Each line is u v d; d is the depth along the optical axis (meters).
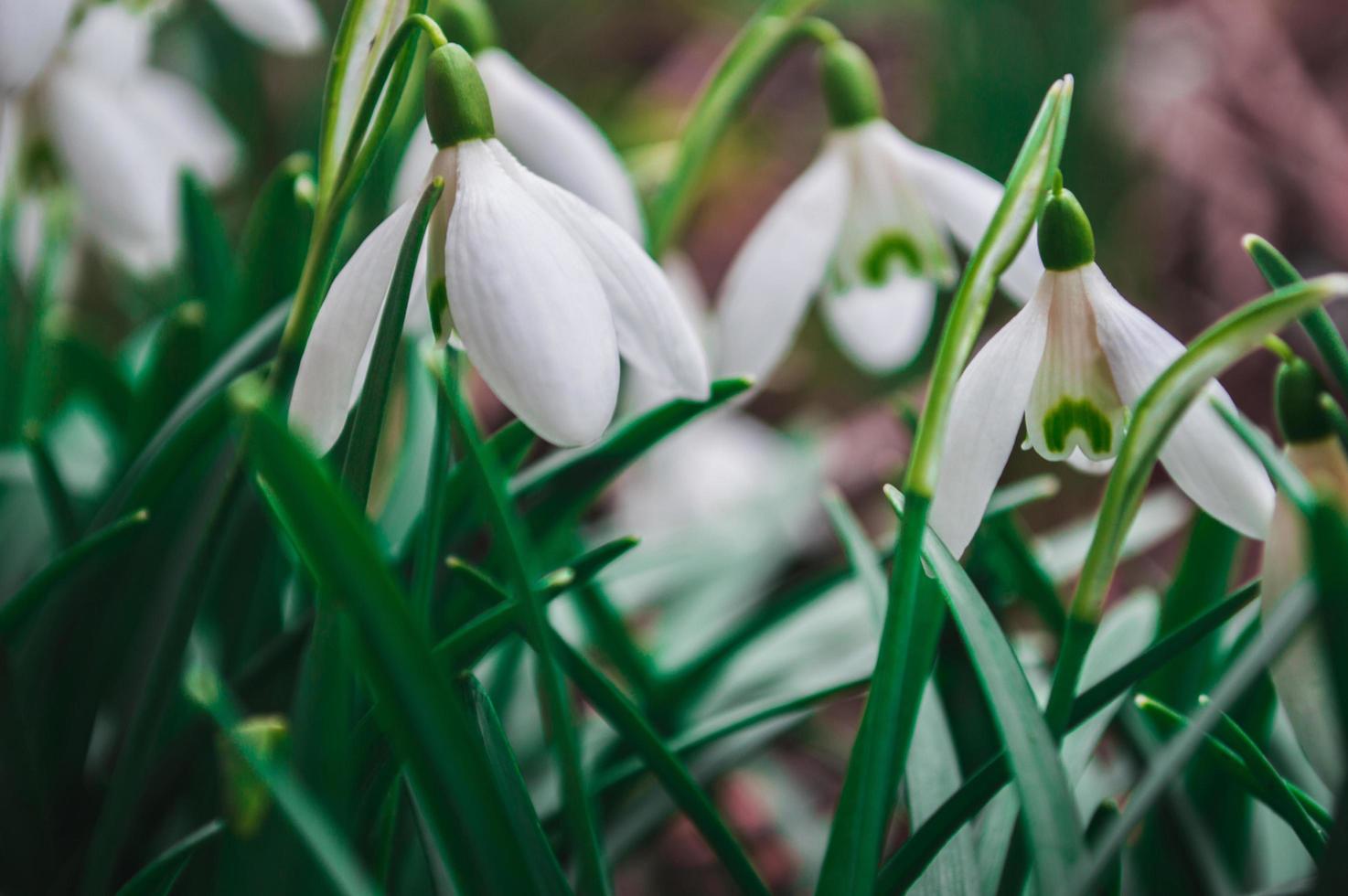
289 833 0.21
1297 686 0.22
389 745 0.23
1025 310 0.22
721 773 0.28
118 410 0.32
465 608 0.26
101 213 0.32
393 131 0.29
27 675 0.26
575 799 0.21
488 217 0.22
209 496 0.27
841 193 0.30
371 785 0.23
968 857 0.23
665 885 0.36
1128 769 0.25
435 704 0.20
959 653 0.25
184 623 0.23
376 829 0.23
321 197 0.23
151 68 0.58
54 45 0.26
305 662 0.22
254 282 0.28
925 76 0.77
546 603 0.23
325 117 0.22
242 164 0.59
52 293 0.37
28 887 0.24
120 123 0.32
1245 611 0.27
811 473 0.48
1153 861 0.24
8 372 0.33
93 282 0.58
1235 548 0.26
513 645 0.29
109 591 0.26
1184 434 0.22
